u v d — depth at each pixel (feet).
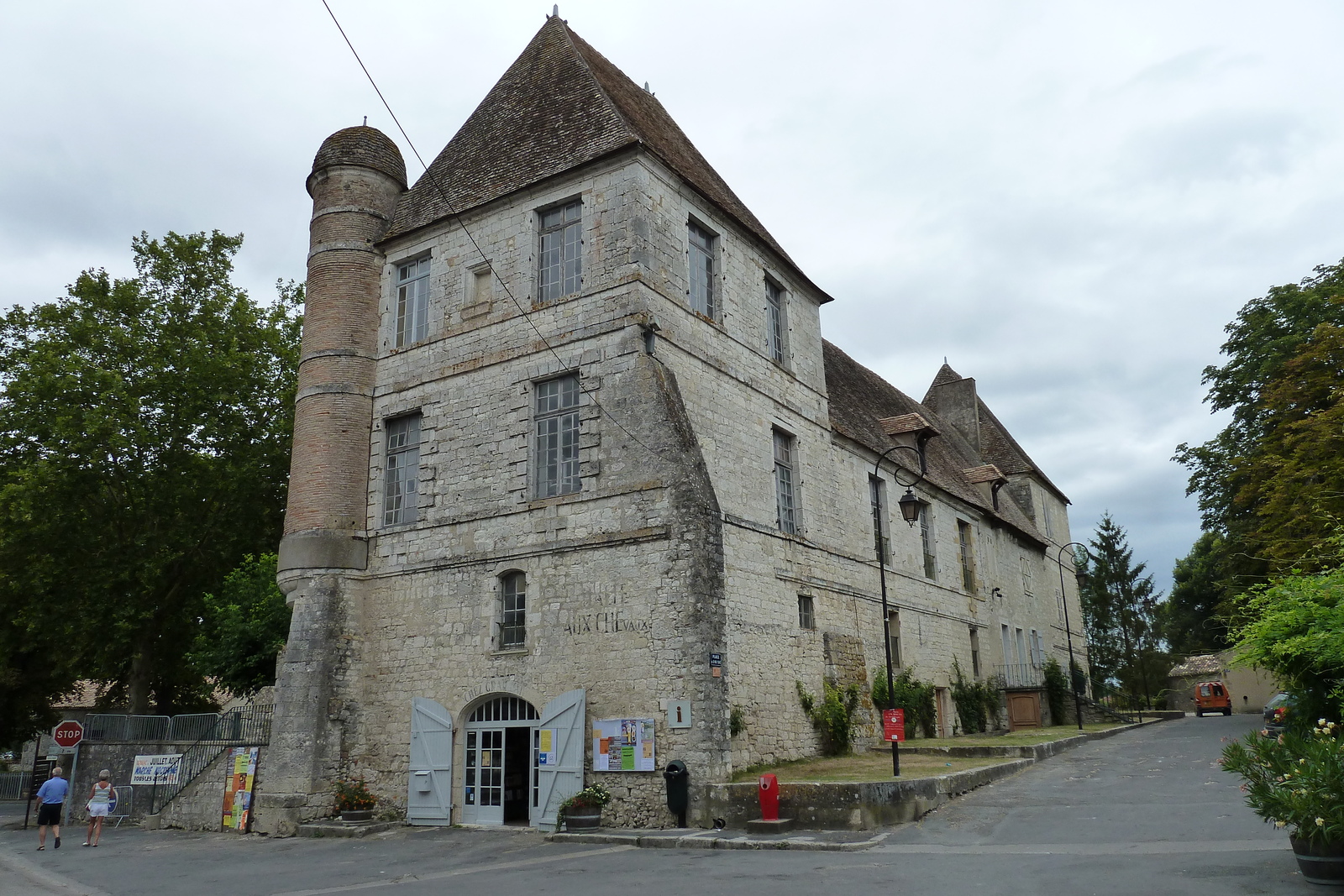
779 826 41.78
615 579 50.34
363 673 58.65
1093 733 86.17
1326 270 89.35
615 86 66.13
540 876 35.63
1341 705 31.86
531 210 59.36
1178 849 33.19
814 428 69.21
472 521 56.59
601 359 53.88
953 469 104.01
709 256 61.46
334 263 65.16
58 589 86.74
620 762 47.65
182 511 88.02
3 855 53.98
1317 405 77.92
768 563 59.47
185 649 93.71
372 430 63.16
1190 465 98.43
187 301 93.04
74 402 84.48
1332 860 25.99
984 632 97.40
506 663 53.01
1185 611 188.24
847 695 65.46
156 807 65.41
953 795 48.32
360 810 54.49
